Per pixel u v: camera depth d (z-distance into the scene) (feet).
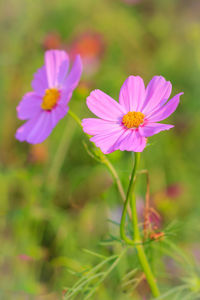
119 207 2.44
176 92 3.32
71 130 2.83
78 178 2.49
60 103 1.88
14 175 2.54
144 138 1.73
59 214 2.42
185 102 3.20
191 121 2.99
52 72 1.95
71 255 2.32
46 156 2.65
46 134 1.86
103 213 2.42
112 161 2.10
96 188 2.39
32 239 2.39
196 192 2.61
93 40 3.39
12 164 2.79
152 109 1.79
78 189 2.41
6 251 2.31
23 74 3.43
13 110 3.24
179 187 2.57
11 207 2.49
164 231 1.88
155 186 2.68
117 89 3.28
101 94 1.80
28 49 3.51
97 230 2.39
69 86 1.89
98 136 1.75
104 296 2.05
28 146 2.92
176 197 2.50
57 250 2.35
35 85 1.98
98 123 1.78
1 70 3.38
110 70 3.43
